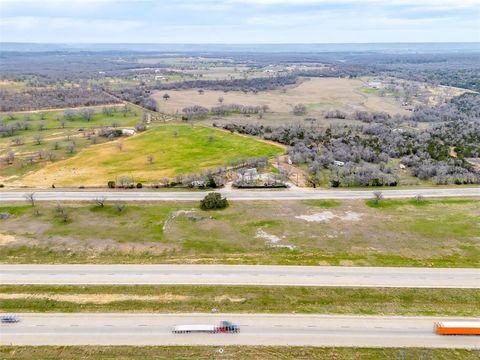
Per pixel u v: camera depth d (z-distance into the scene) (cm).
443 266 6144
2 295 5344
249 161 11019
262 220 7688
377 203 8488
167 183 9588
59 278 5762
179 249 6656
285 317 4947
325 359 4300
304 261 6259
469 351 4428
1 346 4456
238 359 4281
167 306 5141
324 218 7781
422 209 8212
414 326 4806
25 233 7144
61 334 4641
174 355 4331
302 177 10069
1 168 10900
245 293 5419
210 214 7938
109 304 5178
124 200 8606
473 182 9719
